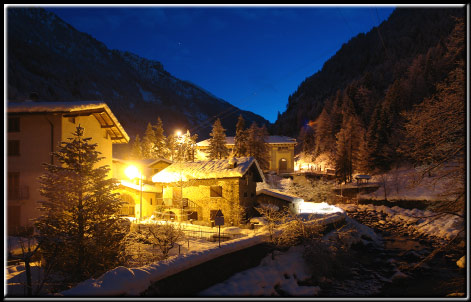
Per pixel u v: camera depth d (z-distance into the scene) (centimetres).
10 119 2314
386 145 6656
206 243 2411
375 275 2162
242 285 1645
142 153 8469
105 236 1736
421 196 4666
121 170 4216
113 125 3000
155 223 2611
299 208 3747
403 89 9388
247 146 6906
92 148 1855
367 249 2859
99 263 1722
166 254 2073
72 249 1688
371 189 5884
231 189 3162
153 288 1216
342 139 6806
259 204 3538
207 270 1589
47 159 2294
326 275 2091
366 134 7162
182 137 6812
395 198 5091
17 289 1409
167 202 3497
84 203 1769
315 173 7594
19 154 2294
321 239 2503
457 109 1634
